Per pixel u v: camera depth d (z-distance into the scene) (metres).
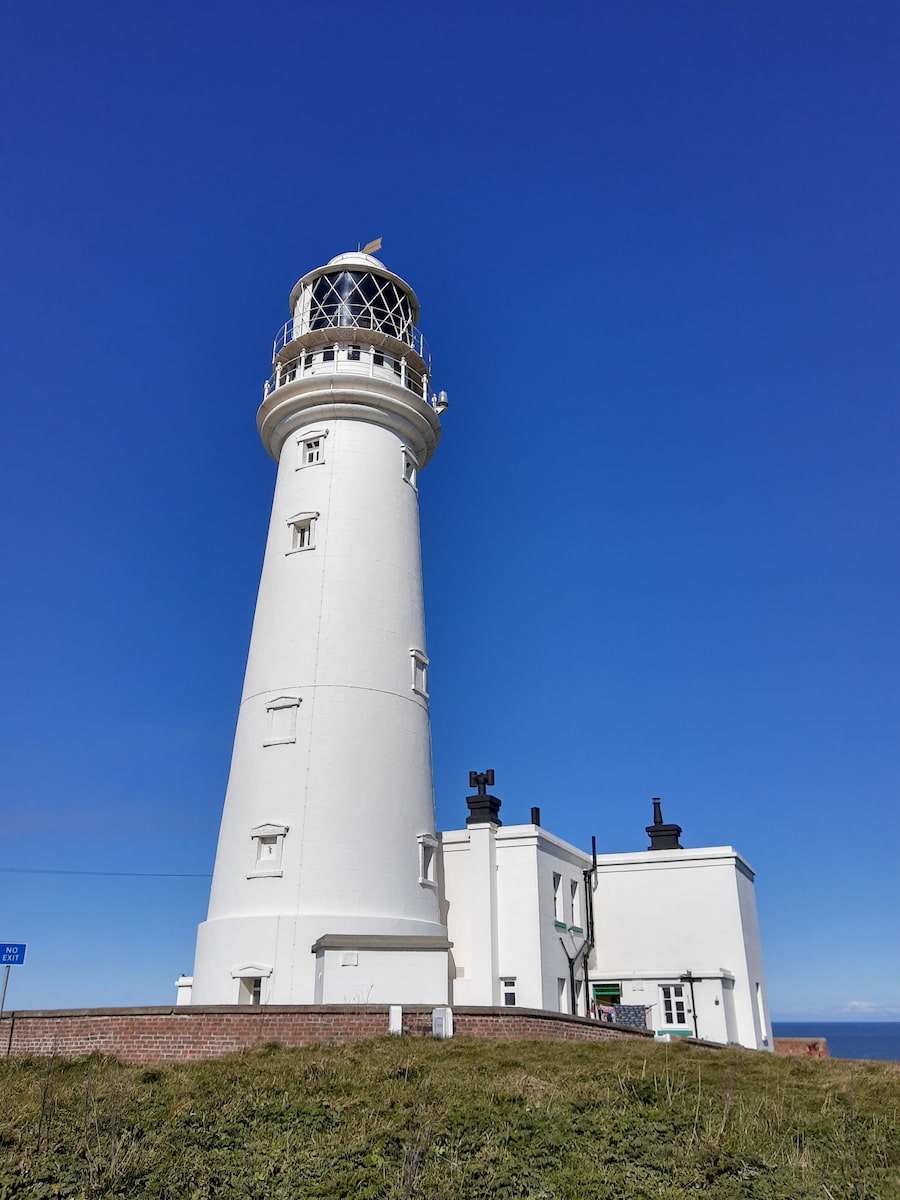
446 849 36.78
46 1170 14.80
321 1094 18.52
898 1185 14.74
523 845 36.56
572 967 38.41
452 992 34.28
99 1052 23.05
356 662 32.69
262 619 34.44
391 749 32.22
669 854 42.00
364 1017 24.23
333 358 37.41
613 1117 17.36
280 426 37.25
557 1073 20.70
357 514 34.91
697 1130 16.88
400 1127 16.59
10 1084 20.17
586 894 41.94
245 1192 14.28
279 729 31.83
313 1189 14.32
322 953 27.66
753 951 42.78
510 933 35.66
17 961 24.58
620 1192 14.29
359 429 36.34
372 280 39.00
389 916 29.92
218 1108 17.69
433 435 38.88
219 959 29.27
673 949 40.62
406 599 35.06
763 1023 42.72
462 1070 20.53
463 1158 15.43
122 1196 14.05
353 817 30.53
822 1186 14.62
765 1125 17.44
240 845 30.78
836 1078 22.25
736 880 41.03
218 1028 23.31
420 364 39.34
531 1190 14.33
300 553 34.47
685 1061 23.39
